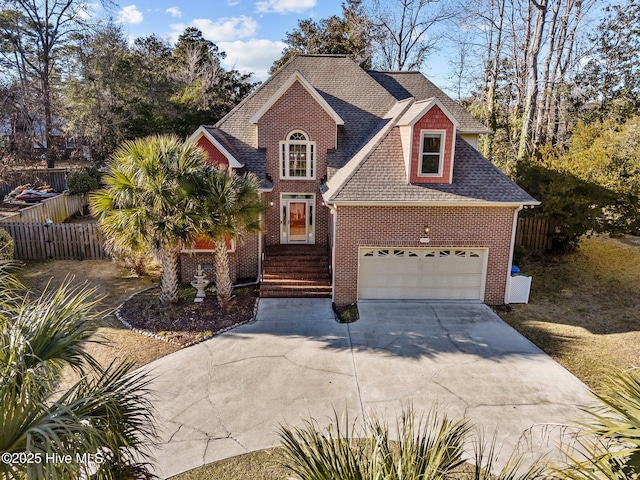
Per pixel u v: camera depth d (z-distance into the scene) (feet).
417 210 49.19
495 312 48.98
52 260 63.93
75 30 126.41
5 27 119.14
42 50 126.72
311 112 60.75
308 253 60.54
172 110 117.39
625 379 16.94
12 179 99.66
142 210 40.34
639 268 60.54
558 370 36.35
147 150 41.63
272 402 31.83
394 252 50.90
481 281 51.44
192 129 114.52
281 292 53.16
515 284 50.96
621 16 104.42
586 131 63.98
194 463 25.67
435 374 35.68
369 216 49.29
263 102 67.41
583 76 110.73
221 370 36.40
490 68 114.21
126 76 120.26
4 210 89.40
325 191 54.49
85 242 64.13
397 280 51.70
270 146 61.62
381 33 133.59
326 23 139.13
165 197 40.81
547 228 66.39
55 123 128.67
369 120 65.31
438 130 48.26
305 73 70.44
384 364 37.35
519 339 42.19
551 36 87.92
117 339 41.98
